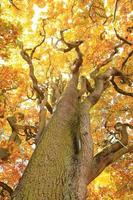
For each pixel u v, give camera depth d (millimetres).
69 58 17594
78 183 6895
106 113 17609
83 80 10969
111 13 16188
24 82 17062
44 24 15477
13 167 15555
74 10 16578
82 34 17016
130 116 17422
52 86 12844
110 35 16625
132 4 16031
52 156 7602
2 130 16828
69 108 9438
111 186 17109
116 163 16984
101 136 16875
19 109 17109
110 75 11453
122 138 8969
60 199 6527
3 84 15672
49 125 8844
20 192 6695
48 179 6938
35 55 17828
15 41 13609
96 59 16719
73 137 8445
